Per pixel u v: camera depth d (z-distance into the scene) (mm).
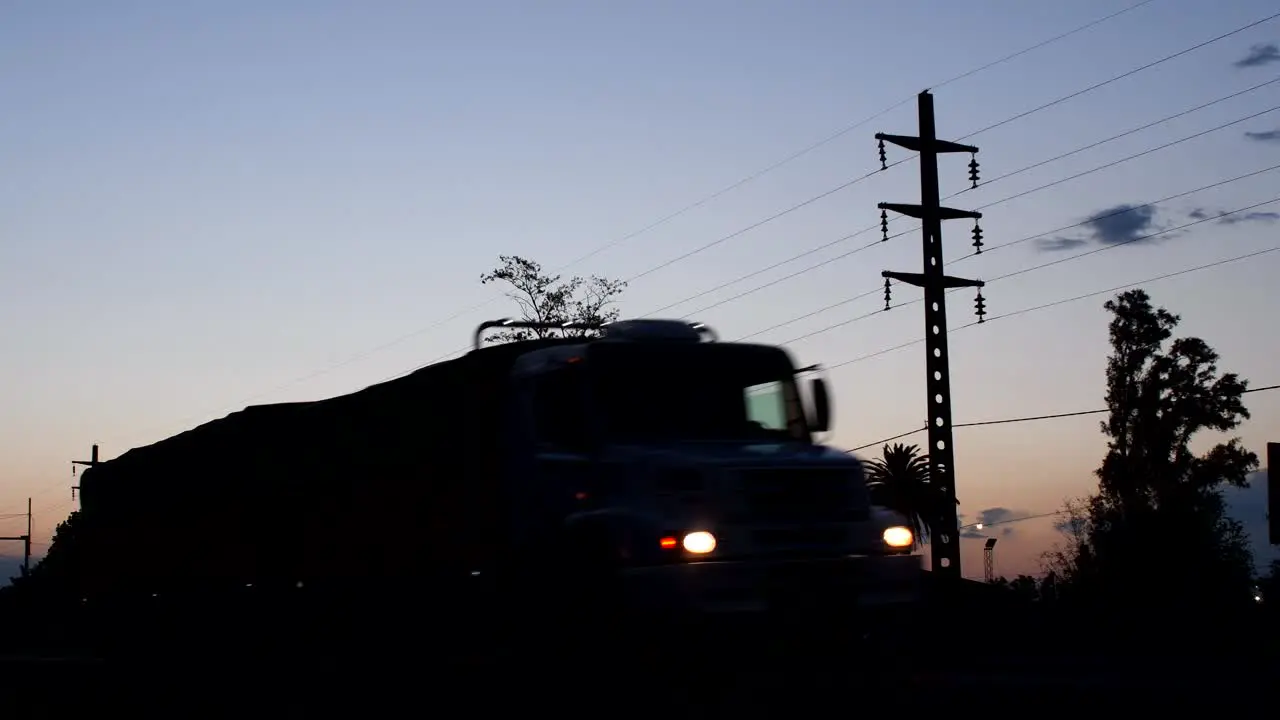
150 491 23062
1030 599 32062
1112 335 65688
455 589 14930
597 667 12961
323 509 18078
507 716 12617
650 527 12203
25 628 25734
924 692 12852
